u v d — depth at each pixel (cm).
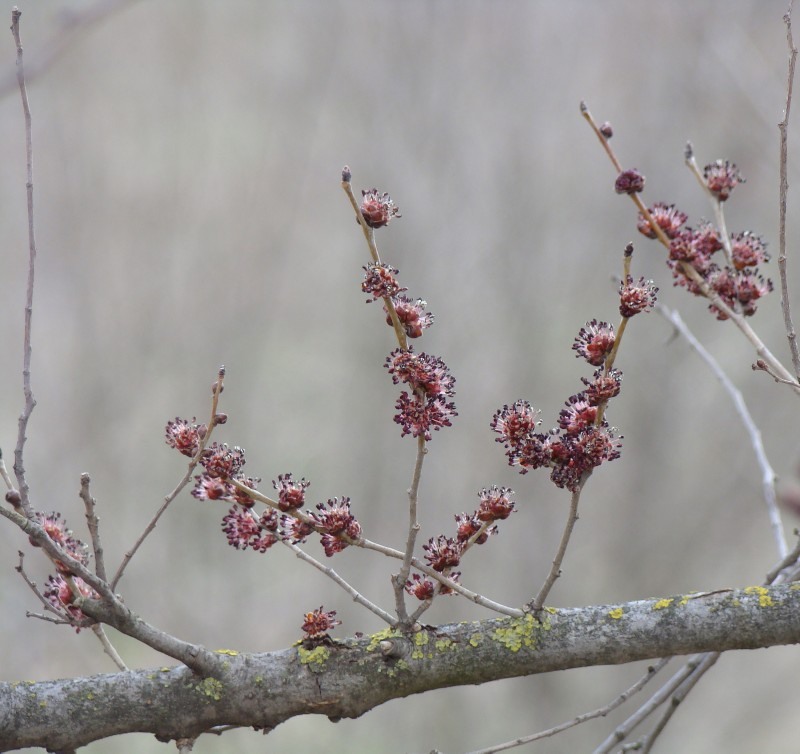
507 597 1034
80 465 1031
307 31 1171
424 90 1109
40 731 259
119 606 252
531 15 1116
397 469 1082
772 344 1058
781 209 277
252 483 261
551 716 1001
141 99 1205
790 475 1041
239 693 262
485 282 1090
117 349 1106
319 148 1178
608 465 1087
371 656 263
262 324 1152
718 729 1061
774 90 706
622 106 1084
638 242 1091
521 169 1098
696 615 260
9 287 1124
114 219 1167
